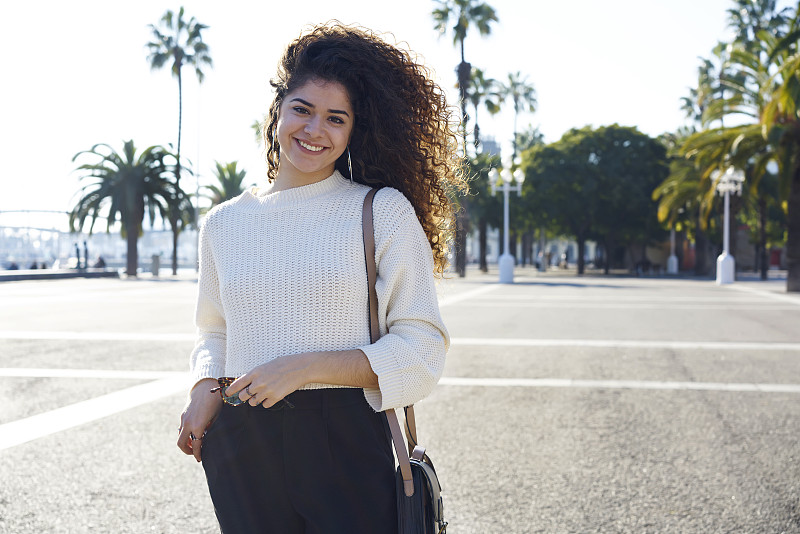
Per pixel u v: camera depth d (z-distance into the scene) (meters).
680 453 4.67
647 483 4.07
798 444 4.88
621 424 5.45
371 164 1.85
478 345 10.01
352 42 1.78
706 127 27.97
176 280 34.75
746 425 5.43
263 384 1.52
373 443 1.65
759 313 15.35
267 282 1.67
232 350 1.71
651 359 8.78
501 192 46.91
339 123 1.75
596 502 3.77
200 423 1.74
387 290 1.66
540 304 17.92
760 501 3.78
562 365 8.29
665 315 14.83
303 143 1.74
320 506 1.60
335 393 1.63
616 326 12.60
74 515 3.53
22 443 4.81
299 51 1.79
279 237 1.71
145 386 6.84
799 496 3.85
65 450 4.65
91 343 9.95
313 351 1.64
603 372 7.82
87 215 40.22
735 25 43.12
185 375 7.43
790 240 23.50
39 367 7.93
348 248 1.68
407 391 1.60
